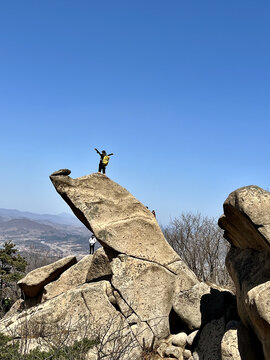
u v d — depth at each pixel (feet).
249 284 26.61
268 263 26.16
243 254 30.42
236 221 29.12
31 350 30.45
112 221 38.17
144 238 38.52
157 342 35.50
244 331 27.32
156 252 38.45
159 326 35.99
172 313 36.73
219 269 98.32
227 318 33.32
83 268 46.91
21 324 36.29
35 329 35.47
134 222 38.58
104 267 44.14
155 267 37.78
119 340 32.42
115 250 37.50
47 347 32.78
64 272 47.19
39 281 47.34
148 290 36.94
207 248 97.60
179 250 102.78
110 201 38.68
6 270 83.51
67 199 38.52
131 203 39.24
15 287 78.02
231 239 32.91
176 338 34.76
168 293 37.60
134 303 36.09
